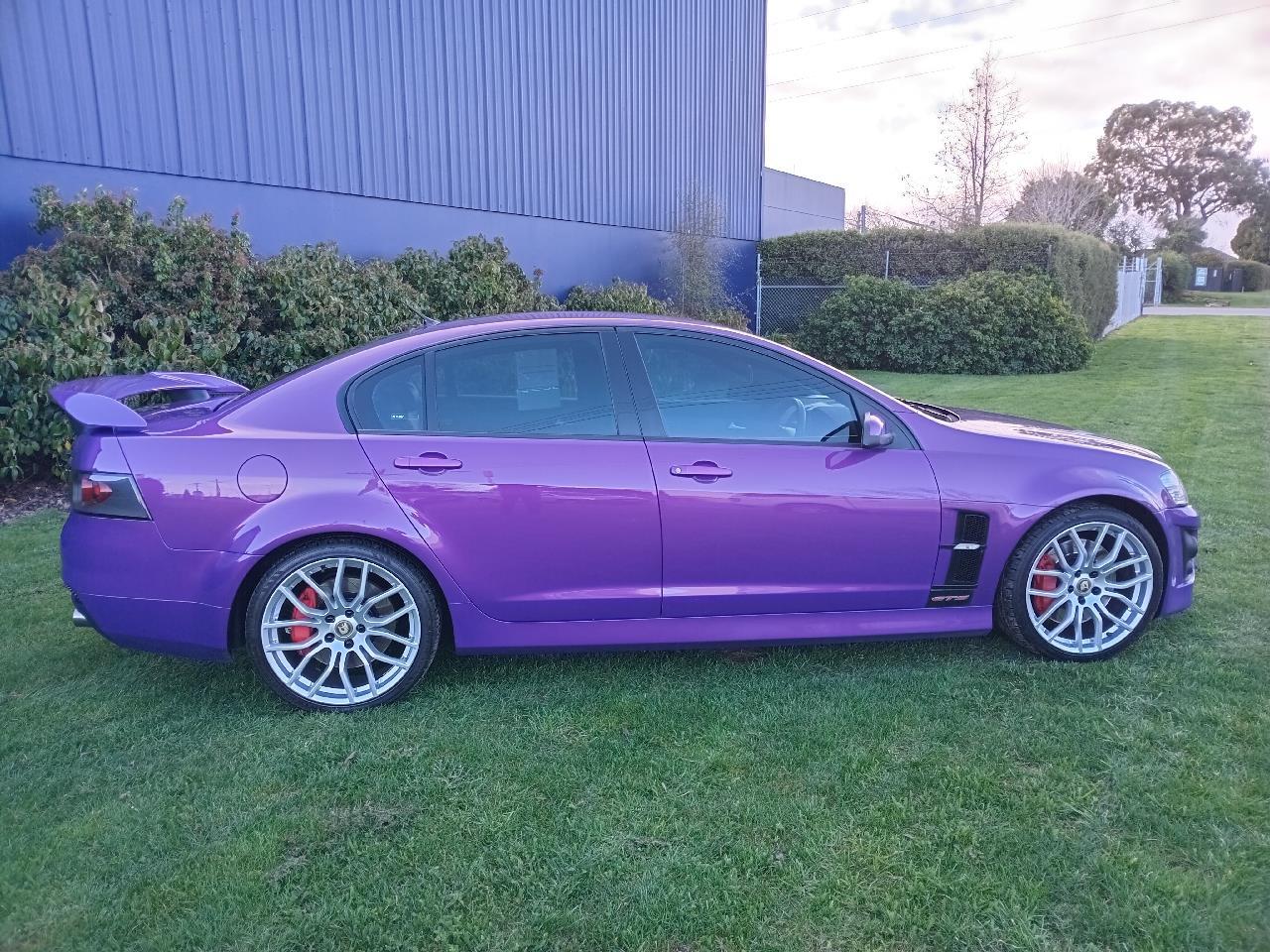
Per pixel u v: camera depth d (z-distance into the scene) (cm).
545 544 347
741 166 2042
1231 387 1224
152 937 228
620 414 358
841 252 1839
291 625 342
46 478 721
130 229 751
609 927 231
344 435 342
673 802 284
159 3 859
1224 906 233
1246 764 298
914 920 232
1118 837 263
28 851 261
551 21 1407
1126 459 393
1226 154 7206
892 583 369
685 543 353
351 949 225
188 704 353
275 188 988
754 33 2034
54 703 353
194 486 329
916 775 295
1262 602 443
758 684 367
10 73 751
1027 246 1641
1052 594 380
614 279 1639
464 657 397
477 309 1112
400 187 1155
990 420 435
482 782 297
